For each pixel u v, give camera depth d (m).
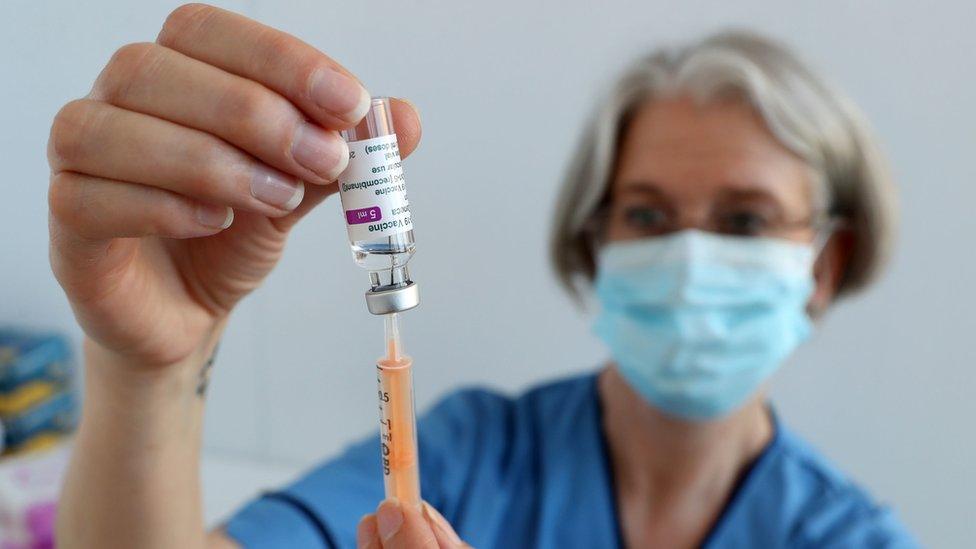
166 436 0.86
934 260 1.80
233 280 0.82
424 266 2.14
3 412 2.34
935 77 1.74
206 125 0.60
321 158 0.62
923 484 1.87
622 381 1.45
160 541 0.87
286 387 2.32
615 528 1.38
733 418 1.40
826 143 1.38
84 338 0.85
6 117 2.28
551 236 1.64
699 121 1.38
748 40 1.45
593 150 1.51
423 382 2.20
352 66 2.11
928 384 1.84
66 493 0.89
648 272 1.38
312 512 1.19
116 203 0.62
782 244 1.38
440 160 2.09
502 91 2.02
